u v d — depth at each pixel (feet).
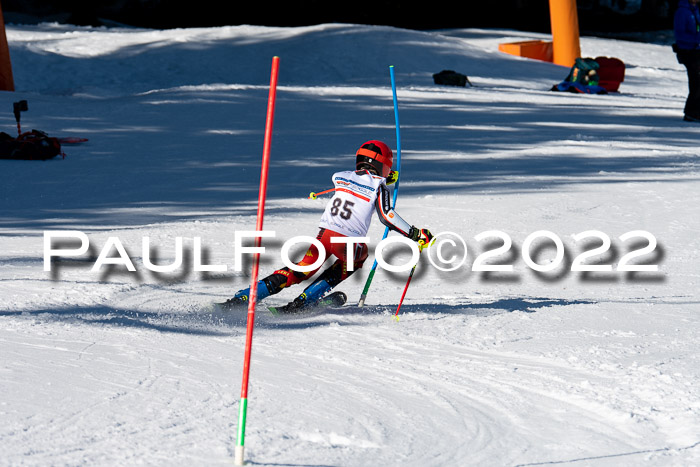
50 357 39.68
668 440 31.81
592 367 40.91
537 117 190.29
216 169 122.21
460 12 536.01
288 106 198.80
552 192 104.17
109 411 32.63
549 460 29.94
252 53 327.67
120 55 325.01
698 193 104.12
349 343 45.70
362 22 500.74
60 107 191.42
